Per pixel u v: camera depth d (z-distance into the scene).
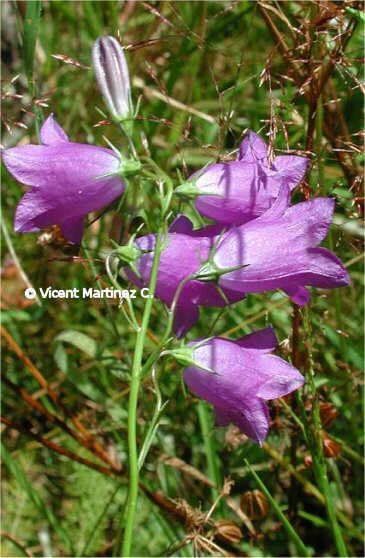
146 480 0.28
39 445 0.31
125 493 0.30
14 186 0.33
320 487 0.25
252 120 0.33
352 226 0.29
